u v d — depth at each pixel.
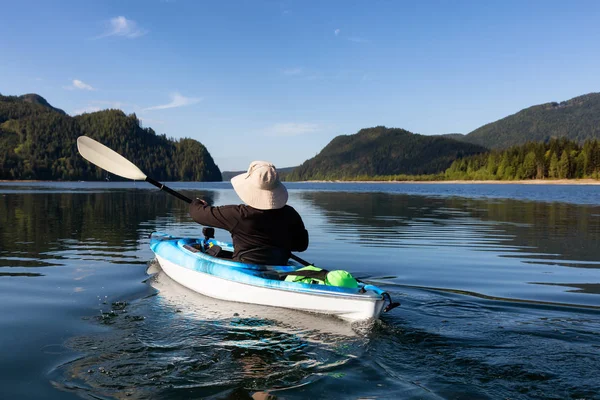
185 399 2.42
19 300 4.44
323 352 3.12
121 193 31.75
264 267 4.27
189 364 2.89
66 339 3.34
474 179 128.00
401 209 18.69
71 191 35.50
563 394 2.54
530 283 5.49
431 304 4.43
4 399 2.41
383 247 8.40
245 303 4.32
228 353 3.09
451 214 16.16
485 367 2.89
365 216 15.13
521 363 2.96
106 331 3.53
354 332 3.54
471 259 7.16
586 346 3.28
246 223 4.30
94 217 13.22
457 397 2.49
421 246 8.54
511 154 120.94
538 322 3.87
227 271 4.41
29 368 2.82
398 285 5.34
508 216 15.28
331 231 10.85
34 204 18.58
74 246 7.91
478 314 4.11
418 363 2.95
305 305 3.94
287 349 3.17
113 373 2.75
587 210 18.30
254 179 4.22
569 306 4.41
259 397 2.46
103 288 4.96
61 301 4.42
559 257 7.39
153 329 3.59
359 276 5.87
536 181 104.12
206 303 4.37
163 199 24.02
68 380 2.65
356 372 2.80
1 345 3.21
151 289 4.94
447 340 3.38
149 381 2.64
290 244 4.55
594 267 6.54
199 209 4.55
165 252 5.63
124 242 8.40
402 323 3.79
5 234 9.35
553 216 15.30
